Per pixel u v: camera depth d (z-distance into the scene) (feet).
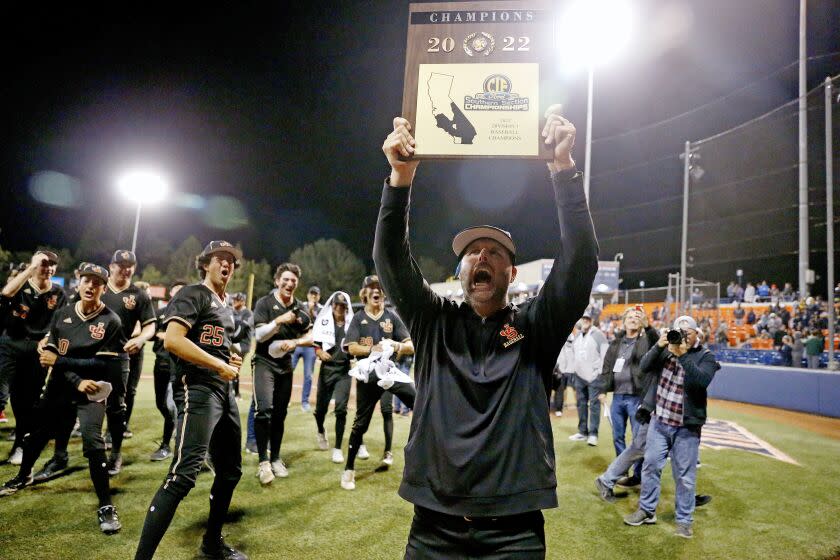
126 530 10.98
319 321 17.51
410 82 5.75
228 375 9.57
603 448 20.92
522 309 6.14
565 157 5.47
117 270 15.75
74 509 11.93
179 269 135.54
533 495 5.13
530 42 5.73
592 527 12.77
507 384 5.49
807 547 11.83
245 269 135.33
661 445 13.03
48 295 16.33
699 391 12.72
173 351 9.36
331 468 16.49
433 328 6.06
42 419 12.60
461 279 6.18
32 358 15.70
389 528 11.91
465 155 5.56
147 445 17.63
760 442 23.75
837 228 42.45
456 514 5.10
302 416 25.20
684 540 12.10
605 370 17.93
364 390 14.87
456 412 5.44
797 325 42.06
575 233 5.47
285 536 11.31
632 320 17.34
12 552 9.77
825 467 19.38
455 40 5.79
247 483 14.71
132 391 18.48
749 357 43.86
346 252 142.82
